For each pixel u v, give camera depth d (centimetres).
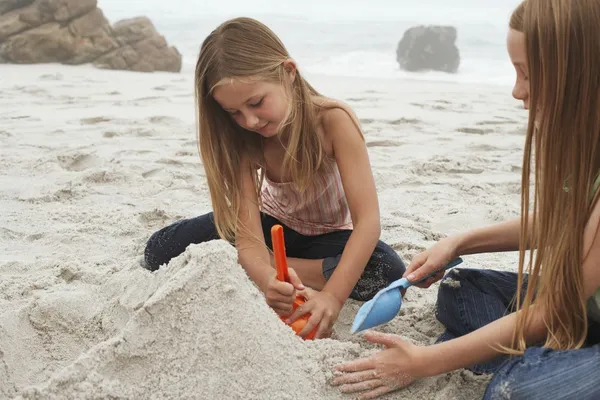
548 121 155
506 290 204
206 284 174
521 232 169
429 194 363
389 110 647
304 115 219
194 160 420
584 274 157
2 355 189
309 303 204
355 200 221
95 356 168
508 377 151
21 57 1082
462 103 705
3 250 278
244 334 172
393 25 2259
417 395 176
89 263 260
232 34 210
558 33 148
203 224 246
